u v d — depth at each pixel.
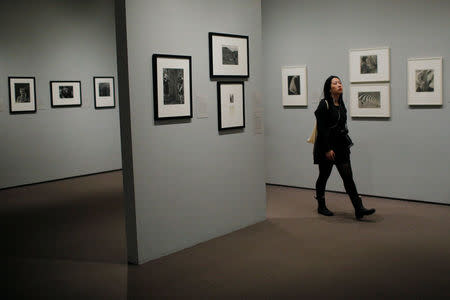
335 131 5.94
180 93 5.01
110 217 6.62
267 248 5.08
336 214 6.40
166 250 4.98
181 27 5.00
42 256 5.01
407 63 6.85
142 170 4.68
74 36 10.40
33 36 9.60
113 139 11.27
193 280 4.23
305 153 8.10
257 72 6.08
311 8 7.80
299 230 5.72
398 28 6.89
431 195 6.81
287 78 8.17
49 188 9.09
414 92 6.80
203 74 5.31
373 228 5.68
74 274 4.47
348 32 7.41
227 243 5.34
